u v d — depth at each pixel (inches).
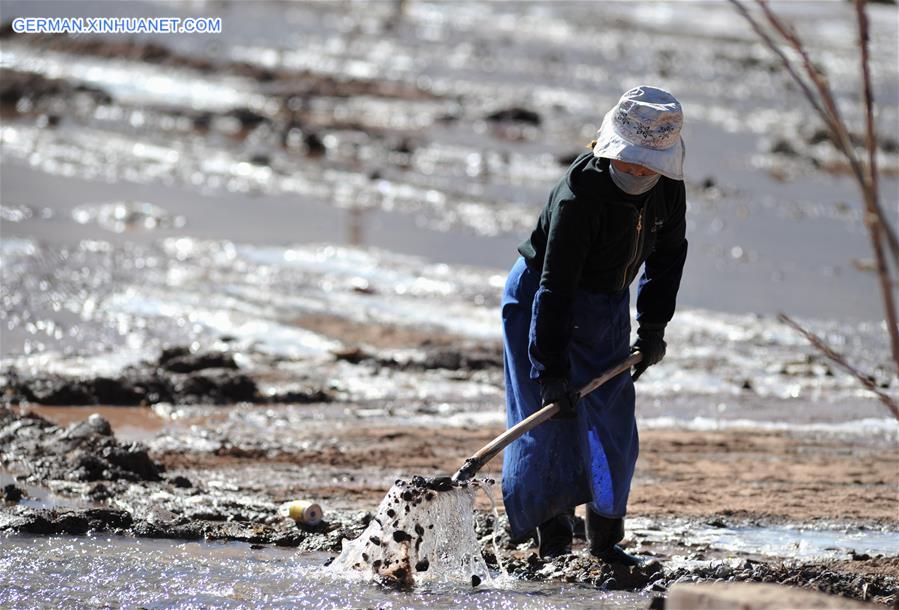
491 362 1572.3
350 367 1535.4
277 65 4183.1
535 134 3329.2
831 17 6112.2
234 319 1707.7
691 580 823.1
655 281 840.3
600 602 772.0
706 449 1270.9
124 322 1653.5
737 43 5280.5
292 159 2888.8
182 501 991.0
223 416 1304.1
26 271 1849.2
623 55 4862.2
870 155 520.1
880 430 1378.0
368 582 798.5
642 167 756.6
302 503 944.3
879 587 819.4
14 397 1304.1
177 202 2426.2
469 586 801.6
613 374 807.7
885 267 517.3
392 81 3976.4
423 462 1157.1
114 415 1280.8
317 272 1991.9
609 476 820.0
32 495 990.4
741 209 2605.8
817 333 1814.7
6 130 2977.4
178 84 3735.2
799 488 1132.5
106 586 773.9
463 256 2167.8
